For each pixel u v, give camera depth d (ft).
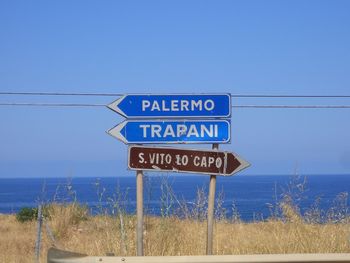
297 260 25.12
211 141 34.40
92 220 60.49
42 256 43.57
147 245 37.55
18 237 56.95
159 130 34.47
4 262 41.52
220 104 34.50
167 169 34.09
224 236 43.32
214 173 33.99
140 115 34.50
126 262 25.14
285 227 44.01
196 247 38.81
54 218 60.39
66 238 54.13
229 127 34.40
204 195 42.52
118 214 40.73
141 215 33.68
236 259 25.09
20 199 234.99
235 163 33.91
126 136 34.40
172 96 34.60
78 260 25.13
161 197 39.75
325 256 25.21
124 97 34.55
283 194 45.60
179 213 41.93
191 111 34.55
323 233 41.16
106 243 39.65
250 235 43.88
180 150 34.17
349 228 41.47
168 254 37.42
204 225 41.39
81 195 184.55
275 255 25.25
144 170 34.04
